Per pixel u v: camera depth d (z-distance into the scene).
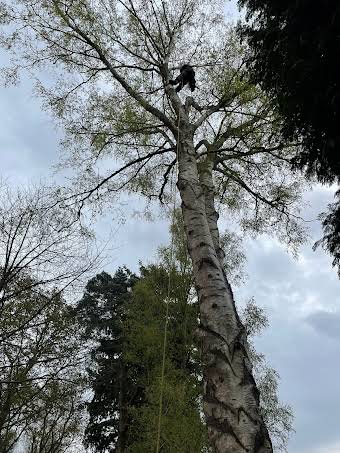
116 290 24.53
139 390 20.09
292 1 4.53
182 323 12.16
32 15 8.62
